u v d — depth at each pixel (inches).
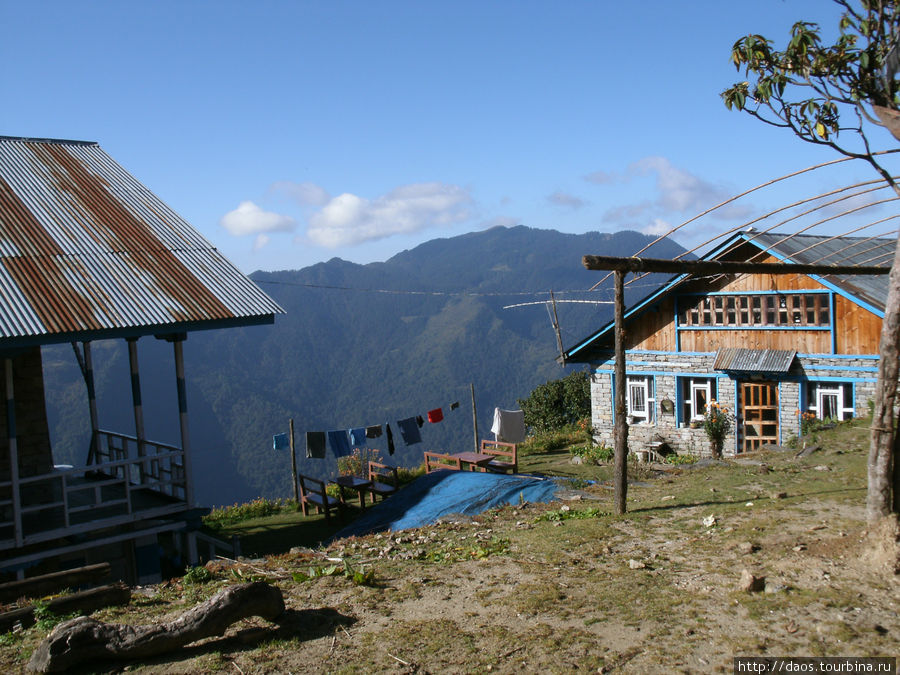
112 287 531.8
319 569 350.0
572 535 385.7
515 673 213.9
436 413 911.0
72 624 237.6
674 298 881.5
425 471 883.4
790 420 788.0
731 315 836.0
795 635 221.0
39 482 582.9
